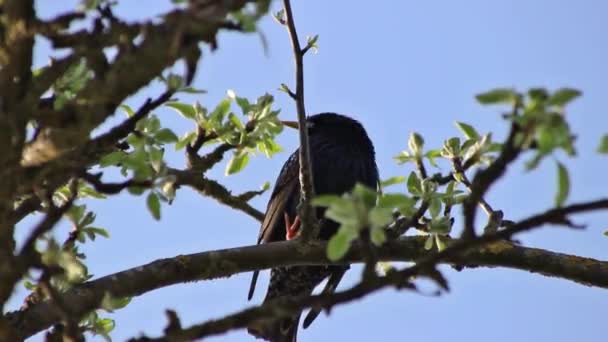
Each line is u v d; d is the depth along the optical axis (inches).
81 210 381.7
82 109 287.6
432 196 386.0
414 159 409.4
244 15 274.7
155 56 278.5
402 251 432.1
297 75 402.3
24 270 294.8
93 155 334.0
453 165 391.5
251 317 288.8
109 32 291.6
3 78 294.0
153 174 327.3
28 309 359.9
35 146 294.7
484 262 442.3
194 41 276.8
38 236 299.7
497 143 381.1
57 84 329.4
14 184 297.0
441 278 278.1
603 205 258.2
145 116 334.6
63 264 302.7
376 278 278.1
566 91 244.4
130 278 394.0
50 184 311.6
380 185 421.4
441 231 386.3
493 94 247.9
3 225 298.0
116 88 283.0
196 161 400.2
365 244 278.8
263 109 401.1
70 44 293.3
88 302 368.5
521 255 443.8
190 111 398.6
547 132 242.8
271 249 430.3
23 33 291.7
